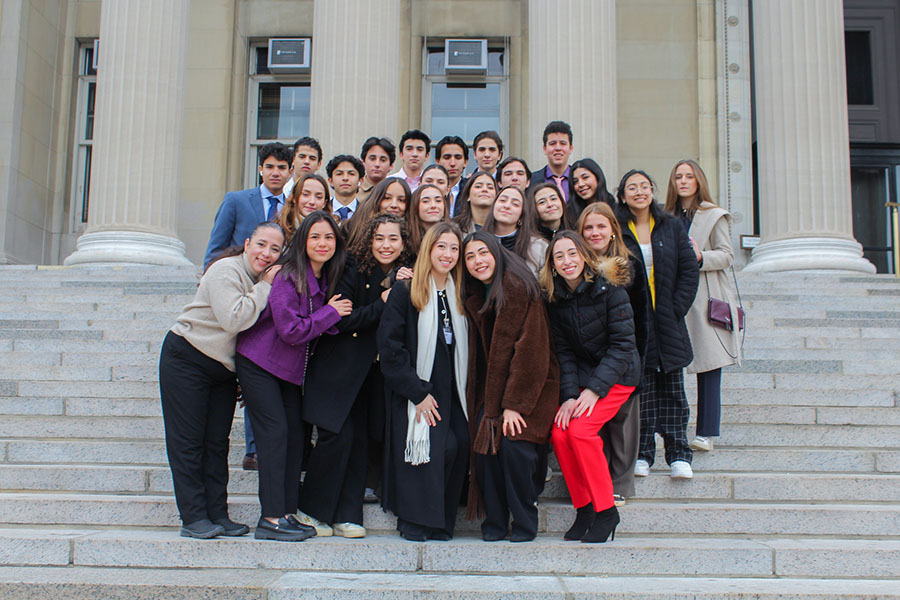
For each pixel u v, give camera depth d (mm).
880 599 3279
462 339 4094
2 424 5129
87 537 3760
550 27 9703
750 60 13516
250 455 4609
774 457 4762
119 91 10141
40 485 4469
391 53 9938
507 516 3922
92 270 8992
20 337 6555
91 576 3490
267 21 14289
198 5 14102
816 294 7852
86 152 14383
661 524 4105
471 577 3574
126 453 4781
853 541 3953
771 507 4141
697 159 13320
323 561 3691
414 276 3984
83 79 14531
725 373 5785
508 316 3953
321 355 4039
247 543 3699
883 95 13625
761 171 10227
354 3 9742
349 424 4031
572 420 3871
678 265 4559
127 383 5625
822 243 9539
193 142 13789
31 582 3377
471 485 3963
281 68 14008
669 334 4457
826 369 5988
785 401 5508
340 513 4035
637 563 3701
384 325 3947
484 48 13734
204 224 13586
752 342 6727
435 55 14133
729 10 13586
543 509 4164
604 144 9500
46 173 13969
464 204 4738
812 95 9898
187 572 3594
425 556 3709
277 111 14469
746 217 13141
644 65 13562
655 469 4832
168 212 10219
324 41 9797
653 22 13648
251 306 3822
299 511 4051
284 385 3996
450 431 3992
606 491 3818
